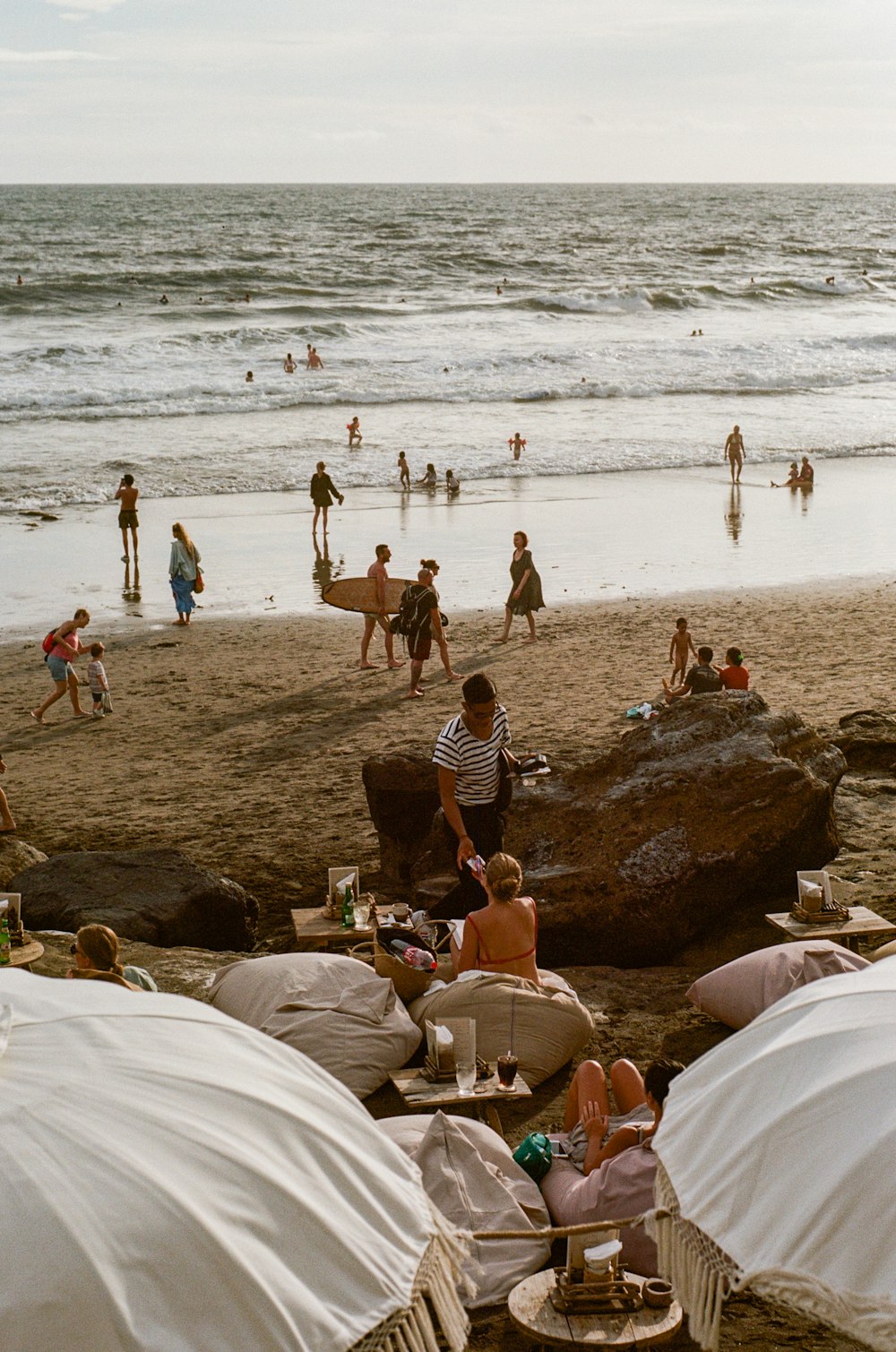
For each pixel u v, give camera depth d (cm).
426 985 676
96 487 2917
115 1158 196
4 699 1650
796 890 852
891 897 877
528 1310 420
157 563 2352
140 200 19450
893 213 18325
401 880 1008
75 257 8694
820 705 1488
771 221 15700
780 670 1680
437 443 3459
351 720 1524
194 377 4306
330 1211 208
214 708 1591
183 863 920
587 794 912
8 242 10088
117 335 5181
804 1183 222
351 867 814
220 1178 201
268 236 11294
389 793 998
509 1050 621
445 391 4197
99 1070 215
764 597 2131
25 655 1842
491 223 13938
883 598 2122
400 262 8619
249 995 660
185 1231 190
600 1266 421
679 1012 714
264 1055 238
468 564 2341
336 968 672
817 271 8912
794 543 2520
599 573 2281
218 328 5462
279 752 1408
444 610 2056
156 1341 180
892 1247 208
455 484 2905
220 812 1212
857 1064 234
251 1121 214
